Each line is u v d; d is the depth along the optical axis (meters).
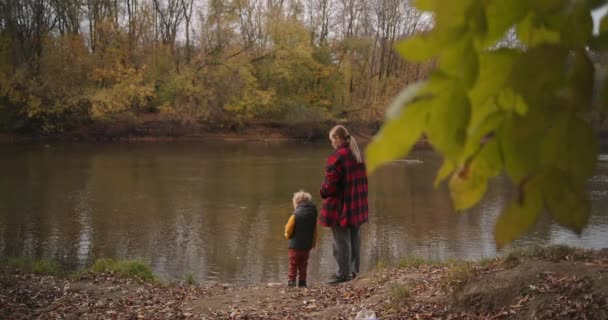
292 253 7.35
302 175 23.02
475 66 0.58
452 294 5.52
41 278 7.64
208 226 14.22
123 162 26.59
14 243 12.33
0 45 37.97
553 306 4.80
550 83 0.60
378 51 49.19
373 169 0.55
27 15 39.81
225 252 11.89
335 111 44.88
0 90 36.28
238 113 41.81
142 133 39.22
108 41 40.22
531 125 0.61
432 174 23.00
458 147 0.57
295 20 44.56
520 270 5.48
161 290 7.42
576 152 0.61
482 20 0.59
